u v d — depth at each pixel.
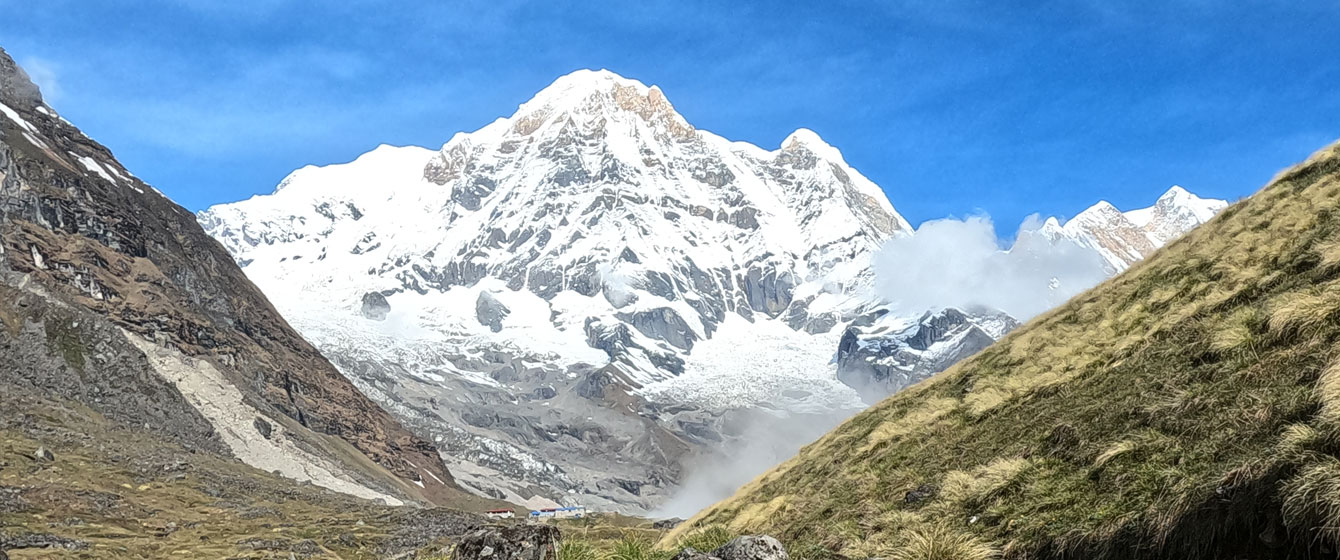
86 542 106.62
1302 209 29.06
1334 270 21.83
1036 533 16.80
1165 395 19.11
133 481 145.38
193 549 111.94
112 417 185.62
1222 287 26.00
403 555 114.12
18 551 98.88
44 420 165.75
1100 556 14.84
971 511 19.77
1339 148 34.25
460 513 156.00
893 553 18.12
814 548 22.47
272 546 116.56
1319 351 16.61
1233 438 15.04
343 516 146.25
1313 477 11.84
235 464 185.12
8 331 199.75
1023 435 22.73
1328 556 11.23
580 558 16.47
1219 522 12.99
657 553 16.84
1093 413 20.75
